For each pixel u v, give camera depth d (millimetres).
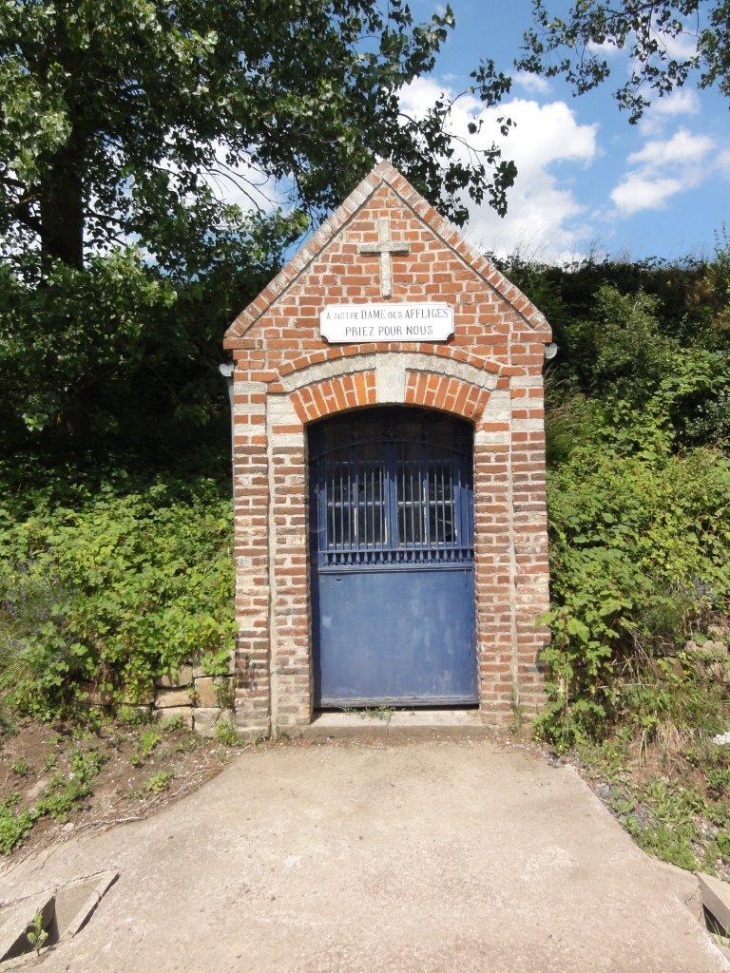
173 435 9805
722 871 4293
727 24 11766
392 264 5895
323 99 9203
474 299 5891
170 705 5855
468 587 6320
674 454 9250
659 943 3598
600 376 10289
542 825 4613
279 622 5875
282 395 5879
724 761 5250
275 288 5855
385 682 6277
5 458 8656
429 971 3412
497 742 5738
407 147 11219
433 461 6316
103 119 8445
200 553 6977
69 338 7328
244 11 8820
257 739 5797
